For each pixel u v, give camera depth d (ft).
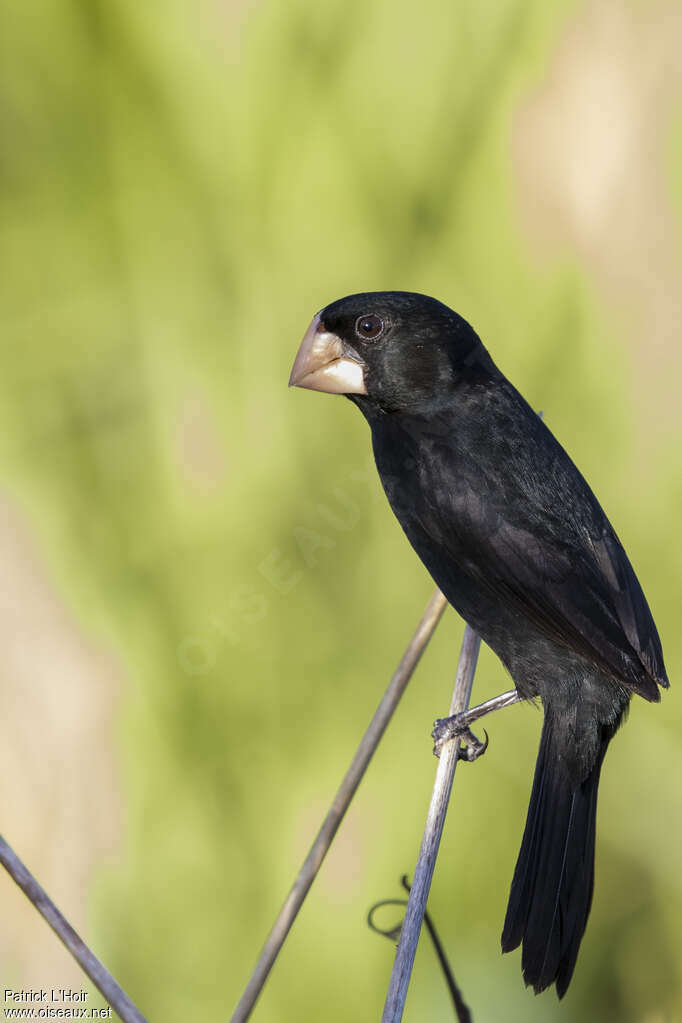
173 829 32.32
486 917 32.48
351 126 34.65
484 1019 31.42
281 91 34.17
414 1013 31.65
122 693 32.68
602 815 33.42
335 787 32.45
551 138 36.04
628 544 34.71
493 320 35.24
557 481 28.60
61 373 33.55
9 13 33.81
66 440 33.50
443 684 33.42
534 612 27.99
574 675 28.22
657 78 35.60
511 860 32.76
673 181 35.32
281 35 34.09
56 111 34.17
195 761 32.48
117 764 32.50
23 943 31.68
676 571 34.22
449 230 35.09
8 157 34.06
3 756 32.37
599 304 35.35
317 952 31.68
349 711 32.99
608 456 35.09
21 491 33.09
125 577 33.12
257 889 32.04
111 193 34.14
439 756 29.22
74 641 32.78
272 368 33.86
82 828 32.30
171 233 33.99
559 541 28.07
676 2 35.76
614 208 35.29
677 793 33.06
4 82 34.04
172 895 32.01
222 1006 31.42
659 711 33.63
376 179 34.71
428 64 34.83
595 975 32.65
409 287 34.83
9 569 32.83
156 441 33.37
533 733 33.53
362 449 34.12
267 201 34.19
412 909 25.54
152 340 33.63
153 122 34.06
